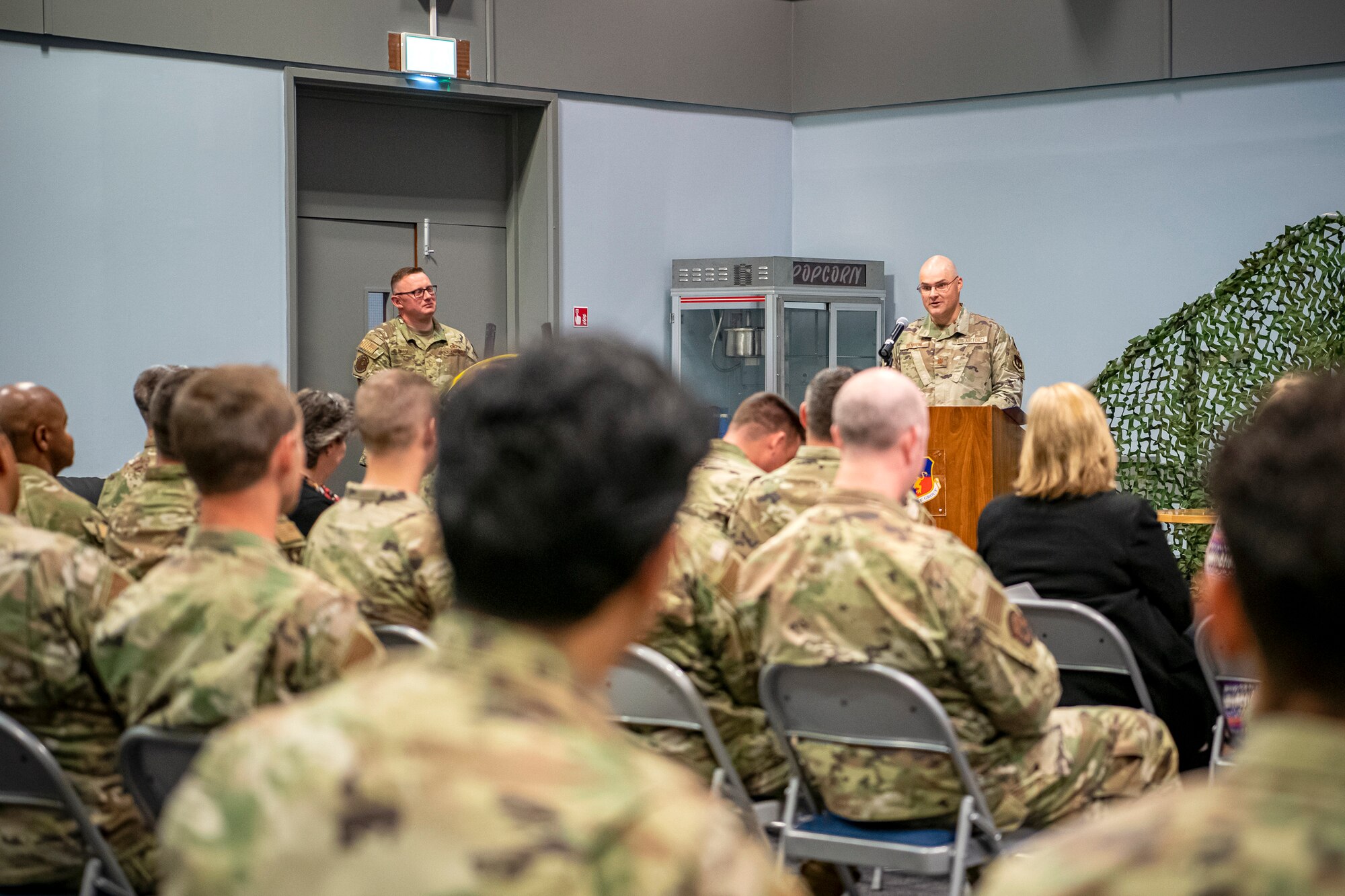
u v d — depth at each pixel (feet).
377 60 24.20
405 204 25.91
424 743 2.23
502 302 27.04
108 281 22.31
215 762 2.35
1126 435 21.25
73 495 10.36
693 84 27.27
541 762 2.20
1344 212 23.03
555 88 25.99
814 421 10.02
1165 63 24.20
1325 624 2.24
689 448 2.73
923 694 7.13
